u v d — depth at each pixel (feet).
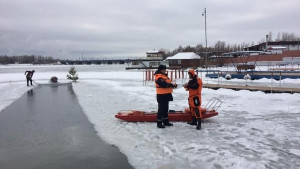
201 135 21.93
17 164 16.96
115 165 16.48
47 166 16.56
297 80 74.28
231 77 91.20
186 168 15.55
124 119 27.35
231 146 19.10
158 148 19.02
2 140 21.93
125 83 81.76
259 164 15.66
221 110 32.89
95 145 20.31
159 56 274.57
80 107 37.60
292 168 15.19
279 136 21.36
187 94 50.60
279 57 163.94
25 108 37.60
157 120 24.44
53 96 51.88
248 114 30.27
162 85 23.66
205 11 131.75
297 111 31.55
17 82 95.45
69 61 643.04
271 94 45.21
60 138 22.29
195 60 220.23
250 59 173.06
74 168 16.19
